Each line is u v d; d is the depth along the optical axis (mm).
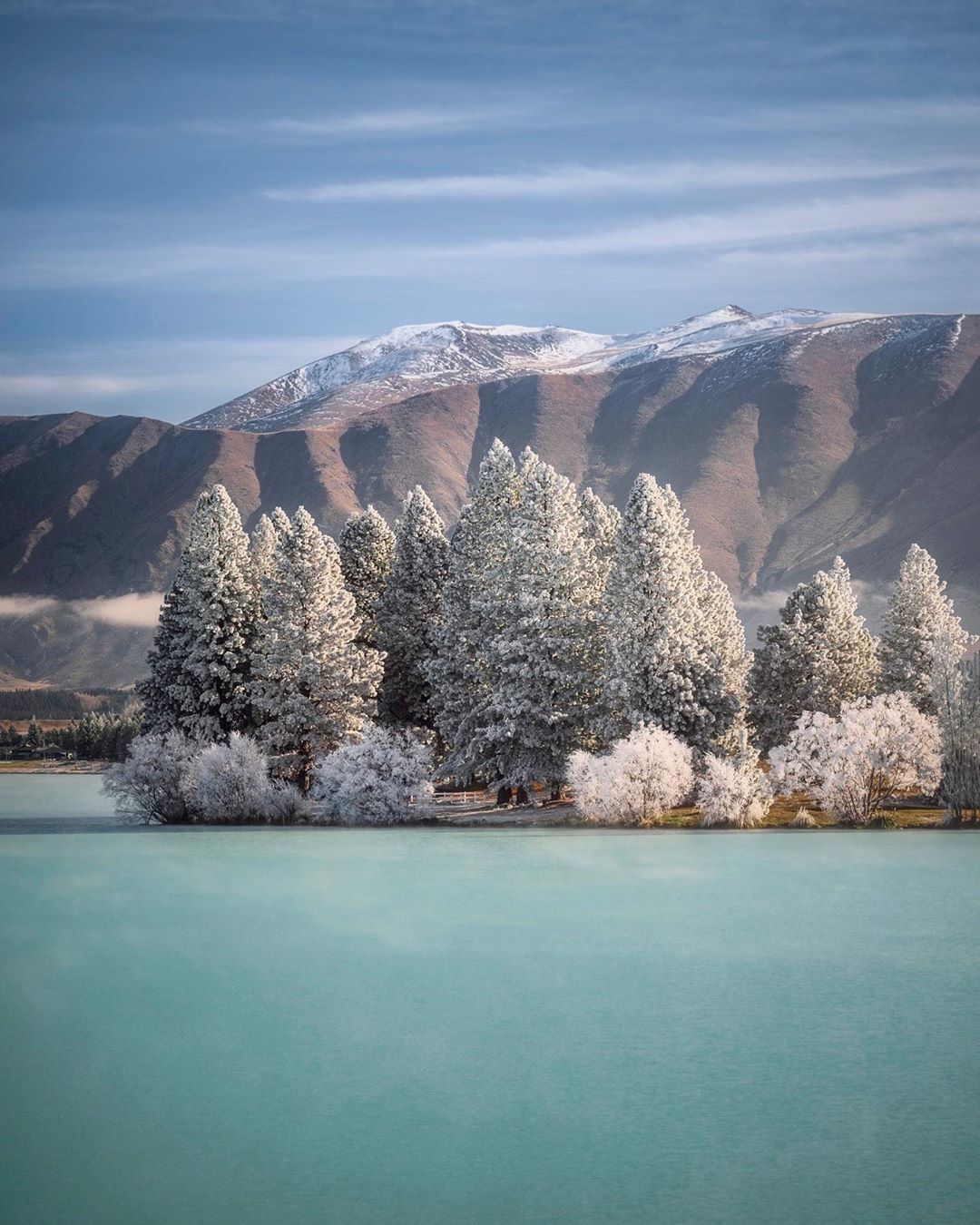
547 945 43750
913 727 74000
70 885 58062
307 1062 30609
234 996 36844
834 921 47312
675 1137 25375
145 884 58188
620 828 75938
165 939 45375
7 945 44625
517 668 81750
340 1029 33344
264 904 52500
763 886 55750
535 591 84250
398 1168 24188
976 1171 23422
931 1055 30234
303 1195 22906
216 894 55125
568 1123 26250
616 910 50250
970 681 78312
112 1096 28406
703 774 79438
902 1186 22750
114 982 38844
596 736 82750
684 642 78875
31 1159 24844
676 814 78438
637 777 74625
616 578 81250
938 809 80688
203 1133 26031
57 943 45000
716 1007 34875
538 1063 30344
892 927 46062
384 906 51625
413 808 81875
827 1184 22922
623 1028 33000
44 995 37375
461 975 39312
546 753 83688
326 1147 25219
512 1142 25312
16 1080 29594
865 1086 28141
